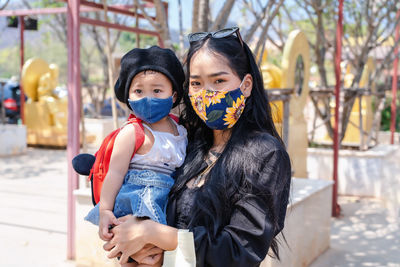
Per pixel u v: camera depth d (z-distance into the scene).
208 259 1.38
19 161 9.35
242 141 1.54
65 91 11.02
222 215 1.46
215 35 1.60
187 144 1.76
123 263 1.47
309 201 4.01
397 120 12.20
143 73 1.59
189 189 1.57
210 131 1.72
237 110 1.57
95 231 3.66
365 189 6.63
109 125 10.96
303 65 5.70
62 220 5.37
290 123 5.44
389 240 4.78
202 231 1.40
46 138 11.04
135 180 1.56
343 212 5.85
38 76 11.09
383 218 5.57
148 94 1.59
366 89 6.79
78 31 3.92
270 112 1.71
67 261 4.09
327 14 7.48
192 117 1.79
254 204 1.41
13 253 4.29
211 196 1.46
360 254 4.38
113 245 1.48
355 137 7.84
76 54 3.93
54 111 10.88
